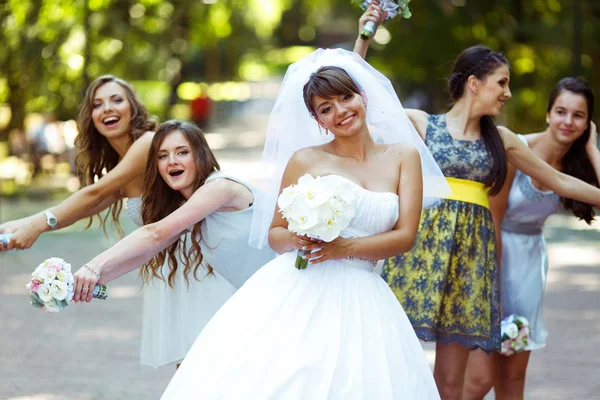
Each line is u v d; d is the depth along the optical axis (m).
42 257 13.60
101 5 20.77
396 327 4.30
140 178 5.86
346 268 4.30
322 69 4.36
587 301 10.73
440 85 23.50
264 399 3.97
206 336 4.26
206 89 43.31
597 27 20.80
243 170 22.83
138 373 7.64
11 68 20.52
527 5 21.84
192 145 5.07
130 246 4.59
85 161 6.06
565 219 18.20
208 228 5.06
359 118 4.35
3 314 9.99
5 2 19.78
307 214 4.00
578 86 5.86
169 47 26.95
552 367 7.89
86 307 10.45
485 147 5.42
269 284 4.28
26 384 7.21
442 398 5.49
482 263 5.40
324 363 4.05
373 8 5.35
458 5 22.22
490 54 5.41
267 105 47.72
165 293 5.58
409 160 4.45
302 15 60.69
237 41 39.59
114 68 22.14
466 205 5.41
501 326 5.63
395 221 4.39
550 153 6.02
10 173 24.14
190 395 4.11
